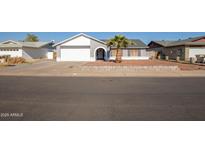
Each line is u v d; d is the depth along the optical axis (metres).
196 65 26.02
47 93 9.49
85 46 36.56
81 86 11.35
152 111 6.79
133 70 19.77
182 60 35.59
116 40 29.33
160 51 46.44
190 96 8.91
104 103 7.76
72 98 8.53
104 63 27.89
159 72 18.81
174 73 18.03
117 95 9.09
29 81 13.32
